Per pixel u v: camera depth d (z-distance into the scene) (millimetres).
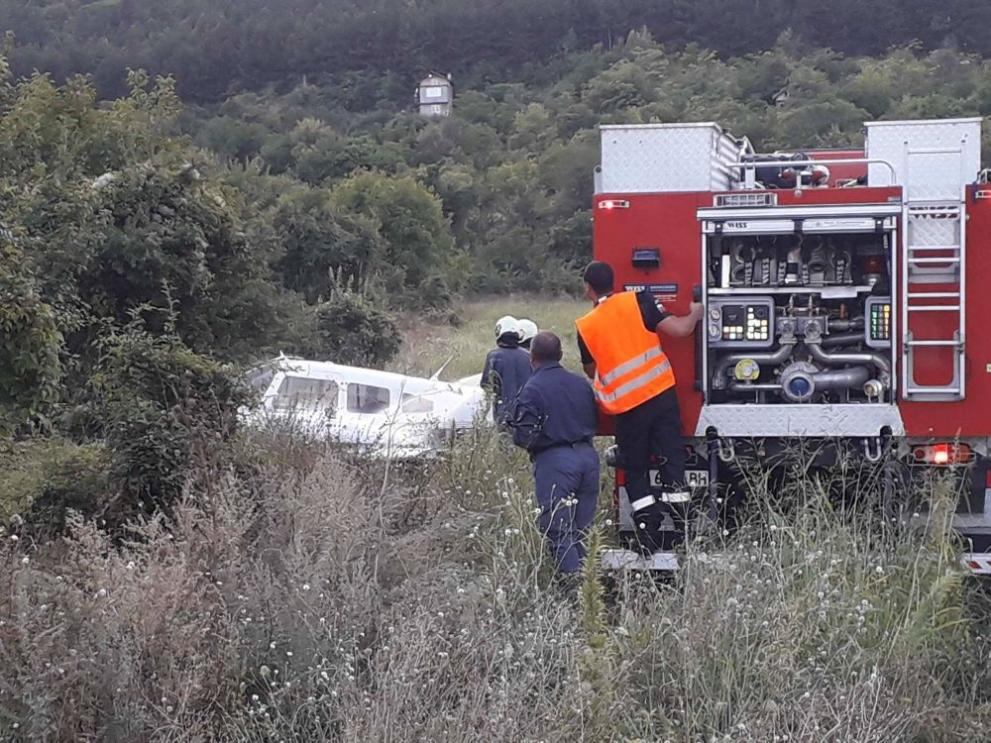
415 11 91938
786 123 58875
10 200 8836
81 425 8883
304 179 64375
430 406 12148
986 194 7414
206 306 11891
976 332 7469
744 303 7777
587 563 5883
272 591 6035
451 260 50250
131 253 10992
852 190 7656
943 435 7531
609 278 7832
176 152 13109
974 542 7582
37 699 4859
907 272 7512
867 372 7758
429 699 5168
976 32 80688
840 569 6586
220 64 86062
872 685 5441
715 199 7770
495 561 6750
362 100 85562
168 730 5020
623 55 85812
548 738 4855
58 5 90125
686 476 7906
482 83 89562
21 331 6578
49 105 13125
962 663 6277
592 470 7801
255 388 9555
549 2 92938
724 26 87812
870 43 82750
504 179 62062
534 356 7973
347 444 8883
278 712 5160
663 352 7855
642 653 5914
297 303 19750
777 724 5250
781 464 7766
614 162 8156
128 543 6762
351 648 5695
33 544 6840
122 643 5301
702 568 6621
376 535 6914
